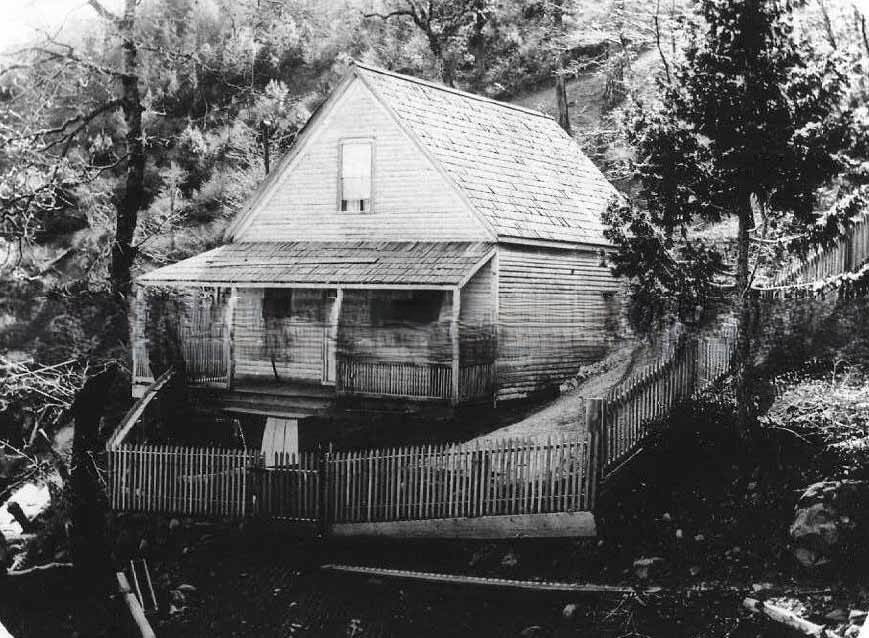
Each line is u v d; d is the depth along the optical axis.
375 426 24.22
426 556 18.05
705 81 17.38
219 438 25.61
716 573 15.12
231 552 19.70
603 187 31.84
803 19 18.39
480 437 22.19
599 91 45.94
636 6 43.50
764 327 20.19
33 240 21.73
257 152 35.22
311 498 19.83
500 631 15.51
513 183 27.48
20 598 19.77
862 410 17.23
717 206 17.97
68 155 22.39
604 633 14.74
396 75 27.52
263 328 27.98
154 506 21.23
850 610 13.63
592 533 16.94
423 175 25.77
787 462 16.61
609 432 17.50
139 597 18.83
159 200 31.66
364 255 25.77
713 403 19.34
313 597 17.69
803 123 17.08
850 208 16.95
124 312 21.45
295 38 41.56
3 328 20.83
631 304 23.95
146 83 28.31
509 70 48.47
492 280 24.66
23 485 24.09
